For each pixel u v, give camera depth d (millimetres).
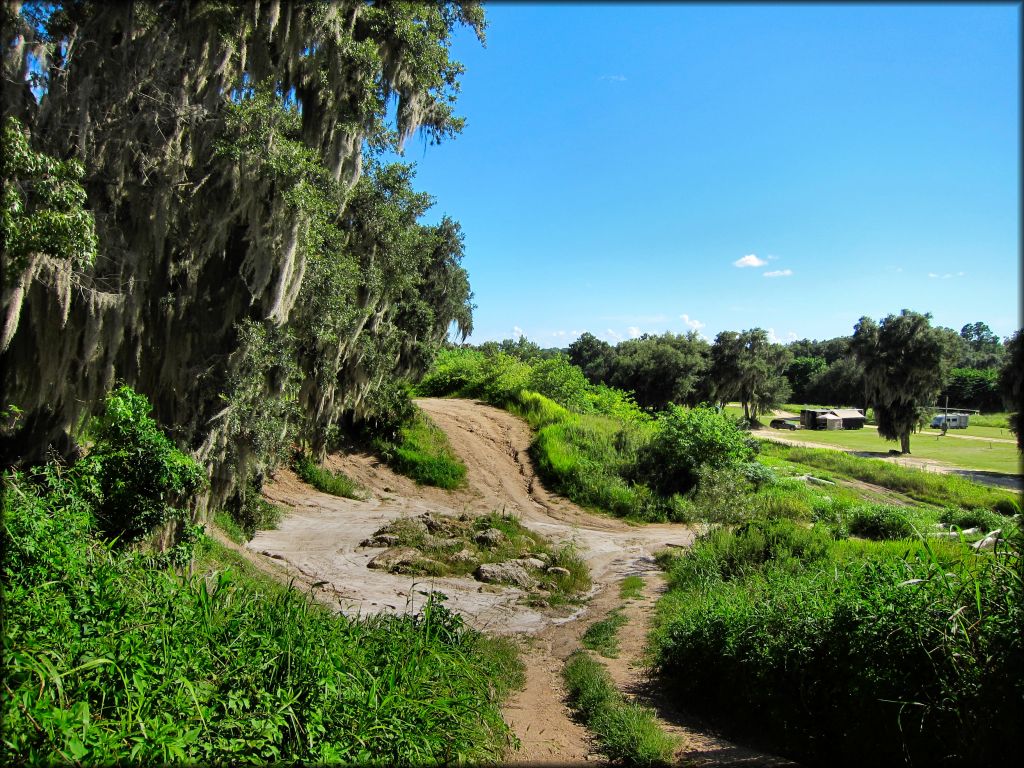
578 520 24031
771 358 71500
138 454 7828
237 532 15828
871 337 53250
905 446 51656
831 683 5809
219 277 13484
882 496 31000
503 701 7254
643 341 66375
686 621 8664
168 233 12195
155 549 9195
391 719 4754
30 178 6637
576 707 7387
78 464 7328
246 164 11469
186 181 11961
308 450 25656
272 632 5340
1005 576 4703
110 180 10844
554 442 29656
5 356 10211
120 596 4977
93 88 10594
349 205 21250
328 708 4566
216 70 11828
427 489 26766
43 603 4438
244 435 12953
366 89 13984
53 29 10500
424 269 31422
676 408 28125
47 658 3850
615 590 14672
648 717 6609
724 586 10805
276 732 4059
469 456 29547
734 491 17984
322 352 18562
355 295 18594
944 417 64125
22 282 8367
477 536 18188
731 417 29328
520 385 38844
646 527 23344
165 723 3777
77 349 10570
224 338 13086
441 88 16312
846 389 91938
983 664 4559
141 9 10906
